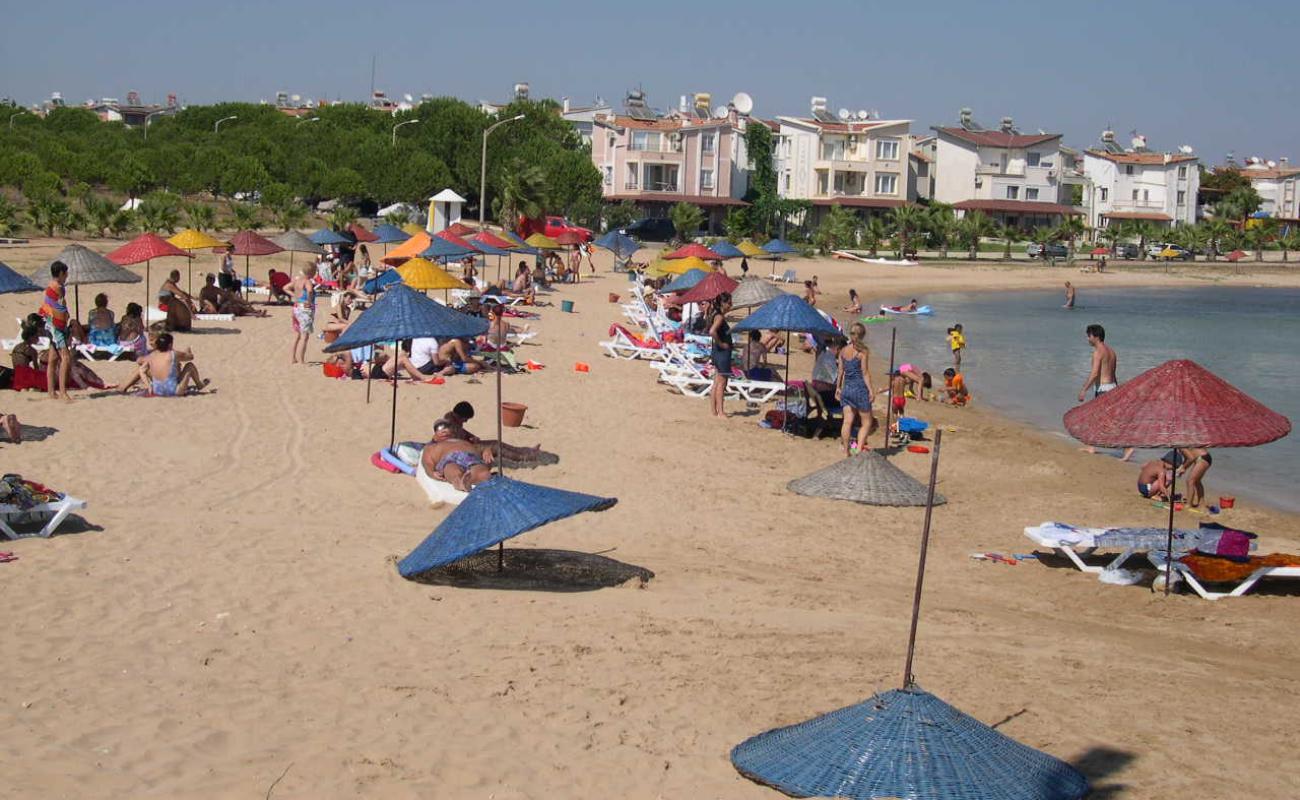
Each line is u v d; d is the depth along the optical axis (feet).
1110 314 180.04
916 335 137.69
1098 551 42.11
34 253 128.26
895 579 37.91
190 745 22.44
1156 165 370.53
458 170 281.95
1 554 33.09
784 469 53.72
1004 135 347.56
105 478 43.21
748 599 33.76
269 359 72.28
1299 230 374.22
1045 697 26.86
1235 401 34.86
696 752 23.35
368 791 21.12
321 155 276.82
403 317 48.98
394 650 28.12
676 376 73.10
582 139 330.75
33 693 24.30
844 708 23.29
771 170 313.12
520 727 24.14
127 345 69.26
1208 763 23.62
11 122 332.19
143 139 291.38
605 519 42.98
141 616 29.22
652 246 252.83
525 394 67.67
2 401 55.06
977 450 63.46
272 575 33.06
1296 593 37.86
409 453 47.55
